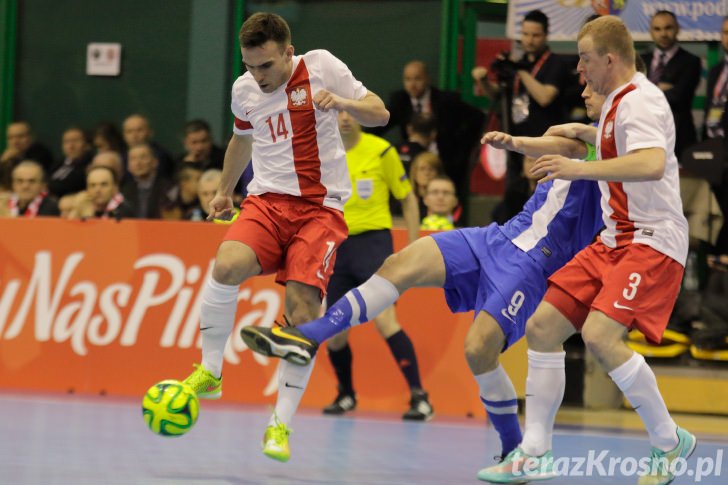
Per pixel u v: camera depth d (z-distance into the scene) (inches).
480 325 383.2
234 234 382.6
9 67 907.4
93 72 889.5
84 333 640.4
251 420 537.6
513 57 791.7
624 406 671.8
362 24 836.0
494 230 396.2
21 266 652.7
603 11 757.3
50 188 797.2
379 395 608.1
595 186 382.3
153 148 804.0
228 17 857.5
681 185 668.1
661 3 755.4
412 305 603.8
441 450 456.1
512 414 394.3
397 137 783.1
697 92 778.8
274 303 614.5
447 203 652.1
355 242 582.9
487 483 374.3
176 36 870.4
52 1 898.7
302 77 382.6
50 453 407.5
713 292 650.8
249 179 716.7
